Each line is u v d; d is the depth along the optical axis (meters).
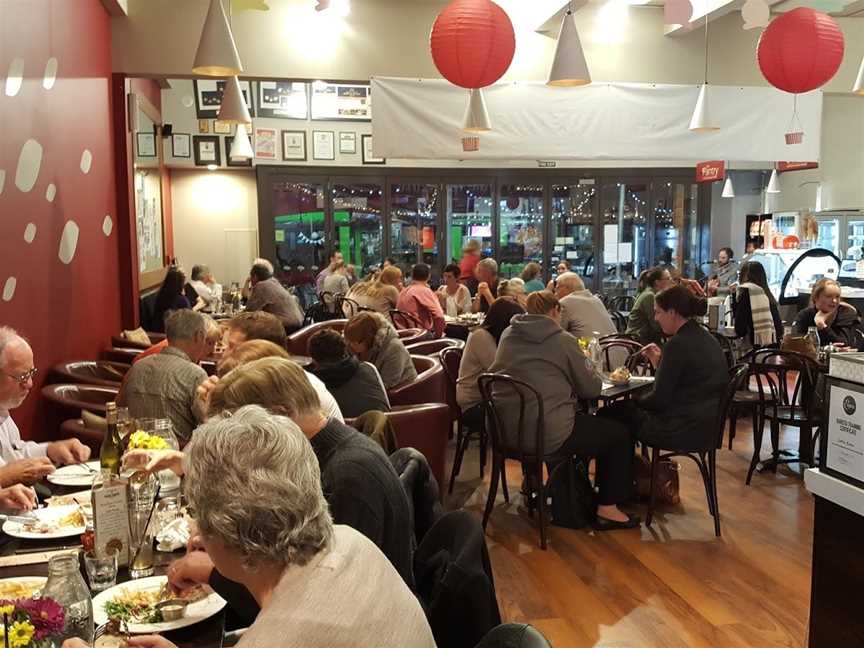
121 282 6.03
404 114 5.78
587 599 3.15
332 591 1.09
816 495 1.79
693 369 3.80
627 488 3.95
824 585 1.78
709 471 3.88
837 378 1.73
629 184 11.27
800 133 6.04
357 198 10.77
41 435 3.95
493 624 1.48
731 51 6.36
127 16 5.54
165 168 10.13
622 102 6.11
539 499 3.71
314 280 10.73
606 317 5.61
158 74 5.62
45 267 4.08
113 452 2.06
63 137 4.41
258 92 10.33
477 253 9.57
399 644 1.10
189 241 10.78
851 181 11.86
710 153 6.25
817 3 6.30
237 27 5.65
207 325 3.26
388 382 4.16
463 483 4.68
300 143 10.51
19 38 3.66
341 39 5.76
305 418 1.81
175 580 1.55
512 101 5.95
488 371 3.96
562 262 10.16
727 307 7.50
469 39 3.58
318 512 1.13
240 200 10.82
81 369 4.34
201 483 1.10
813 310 5.93
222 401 1.78
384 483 1.79
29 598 1.34
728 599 3.14
